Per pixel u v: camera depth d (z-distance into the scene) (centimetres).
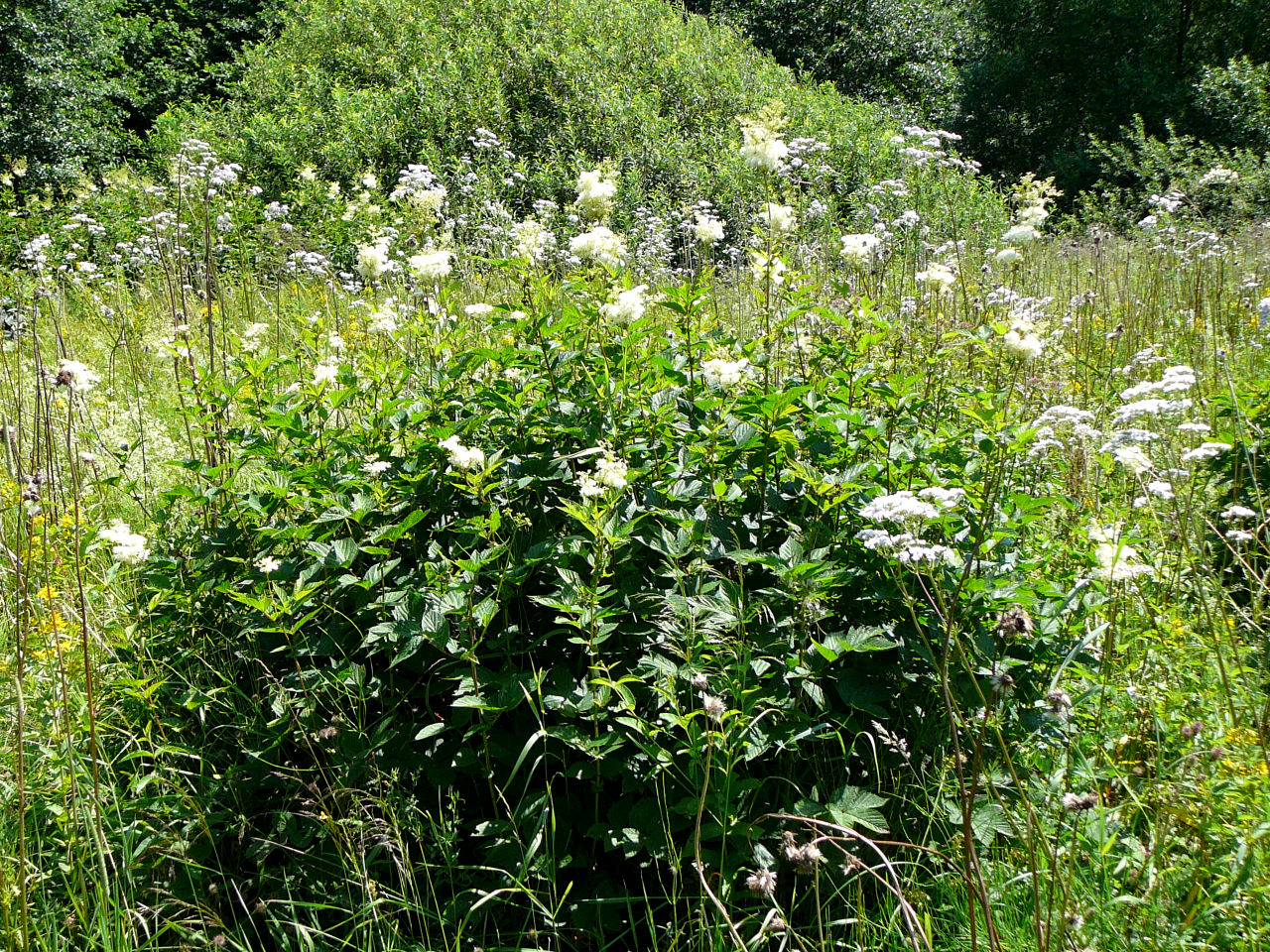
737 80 1695
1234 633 282
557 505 300
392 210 1085
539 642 258
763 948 223
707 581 272
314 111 1494
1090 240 930
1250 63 2102
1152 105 2192
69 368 254
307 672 273
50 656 266
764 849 233
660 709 249
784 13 2602
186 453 451
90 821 249
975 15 2627
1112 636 269
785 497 295
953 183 923
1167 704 261
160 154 1495
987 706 190
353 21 1717
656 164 1411
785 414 282
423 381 343
